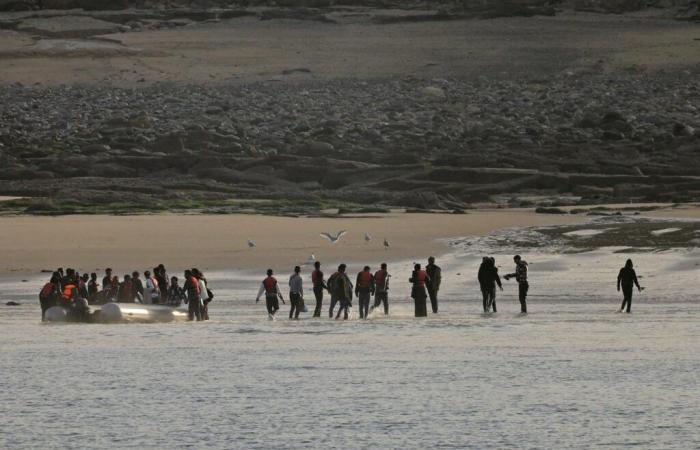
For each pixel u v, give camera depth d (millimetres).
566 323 167875
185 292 191750
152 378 118750
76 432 92688
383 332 158500
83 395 109188
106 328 168750
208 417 98250
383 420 96562
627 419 96000
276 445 87688
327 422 95875
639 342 143750
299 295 179875
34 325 175000
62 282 184250
